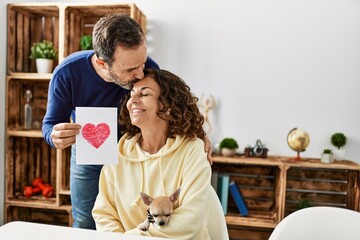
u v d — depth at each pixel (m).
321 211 0.93
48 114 1.44
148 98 1.05
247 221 2.18
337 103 2.30
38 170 2.61
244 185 2.46
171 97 1.08
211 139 2.44
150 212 0.96
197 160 1.05
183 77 2.44
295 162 2.13
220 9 2.38
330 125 2.32
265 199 2.44
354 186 2.26
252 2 2.34
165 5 2.44
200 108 2.41
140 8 2.47
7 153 2.37
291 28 2.32
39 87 2.58
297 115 2.35
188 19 2.42
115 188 1.10
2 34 2.31
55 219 2.64
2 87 2.34
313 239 0.90
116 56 1.04
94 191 1.53
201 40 2.41
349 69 2.28
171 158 1.08
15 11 2.39
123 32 1.02
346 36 2.27
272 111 2.37
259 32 2.35
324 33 2.29
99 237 0.78
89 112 1.03
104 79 1.37
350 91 2.29
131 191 1.08
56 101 1.42
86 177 1.51
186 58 2.43
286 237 0.89
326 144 2.33
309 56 2.31
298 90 2.33
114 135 1.04
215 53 2.40
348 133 2.30
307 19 2.30
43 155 2.60
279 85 2.35
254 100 2.38
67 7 2.24
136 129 1.17
